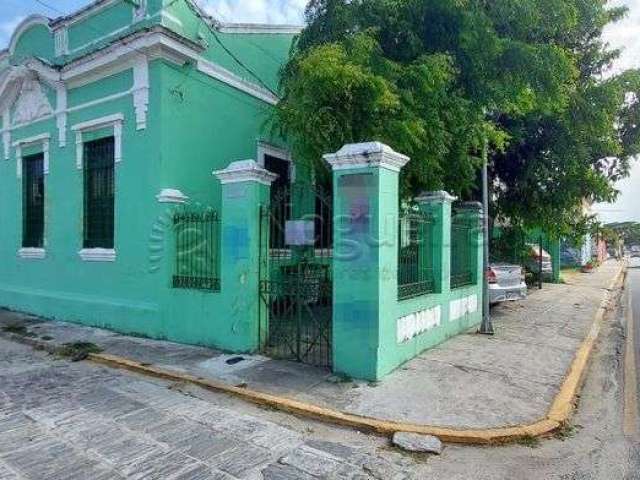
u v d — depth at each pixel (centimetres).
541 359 688
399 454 409
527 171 1195
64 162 1005
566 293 1561
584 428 474
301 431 453
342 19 784
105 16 924
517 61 805
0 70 1190
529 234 1750
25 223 1144
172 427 455
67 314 986
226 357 679
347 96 677
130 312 852
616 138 1207
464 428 449
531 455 412
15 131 1152
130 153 862
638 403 548
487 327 866
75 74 934
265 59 1091
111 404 516
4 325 955
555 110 998
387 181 581
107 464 380
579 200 1261
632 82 1031
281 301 710
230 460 389
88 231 976
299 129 711
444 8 770
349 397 521
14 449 406
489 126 869
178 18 858
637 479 373
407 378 585
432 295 745
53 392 557
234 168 693
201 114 898
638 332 985
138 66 838
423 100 740
